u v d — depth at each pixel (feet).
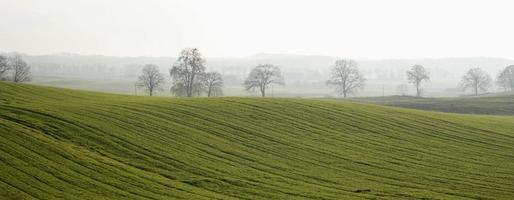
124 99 182.70
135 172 98.53
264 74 426.10
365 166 117.39
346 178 106.93
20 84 195.11
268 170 109.29
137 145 115.75
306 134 143.74
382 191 97.86
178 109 157.99
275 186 98.12
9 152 97.50
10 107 132.26
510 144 147.84
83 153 104.78
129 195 85.87
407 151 133.69
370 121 166.50
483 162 125.29
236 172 105.50
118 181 92.27
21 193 80.43
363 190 98.17
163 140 122.72
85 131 119.24
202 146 122.21
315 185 100.48
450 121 178.09
